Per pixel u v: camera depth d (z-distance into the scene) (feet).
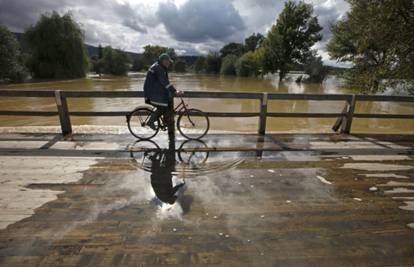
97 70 175.73
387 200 10.02
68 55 108.17
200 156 14.29
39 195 9.88
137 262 6.68
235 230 8.04
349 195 10.37
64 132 17.72
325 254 7.10
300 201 9.85
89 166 12.68
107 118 33.53
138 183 11.05
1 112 17.22
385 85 43.34
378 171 12.77
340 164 13.61
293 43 118.83
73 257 6.81
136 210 9.02
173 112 16.79
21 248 7.09
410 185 11.30
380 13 37.78
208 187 10.84
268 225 8.32
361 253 7.16
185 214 8.84
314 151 15.52
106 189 10.47
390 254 7.14
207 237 7.68
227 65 209.67
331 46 59.41
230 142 16.75
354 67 52.13
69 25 106.32
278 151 15.39
